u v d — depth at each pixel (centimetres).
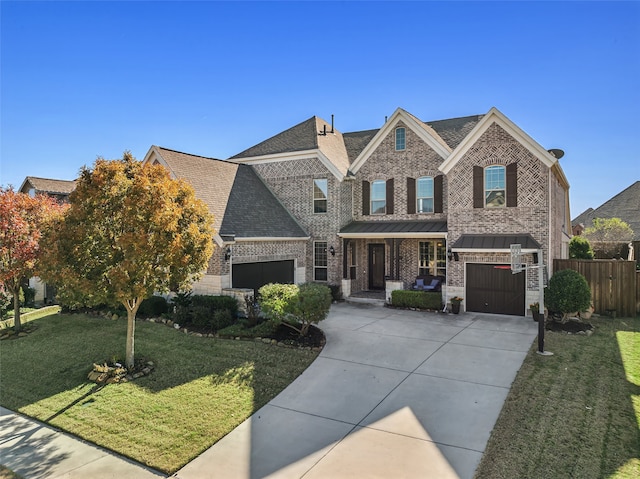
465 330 1378
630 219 3753
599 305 1636
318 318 1229
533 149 1590
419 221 2005
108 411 805
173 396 862
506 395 821
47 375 1027
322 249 2128
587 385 866
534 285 1579
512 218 1636
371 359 1069
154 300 1576
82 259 941
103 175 945
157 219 933
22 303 2150
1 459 645
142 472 598
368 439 664
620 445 619
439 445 637
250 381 933
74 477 588
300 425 722
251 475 573
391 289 1867
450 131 2234
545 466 568
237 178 2114
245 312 1483
